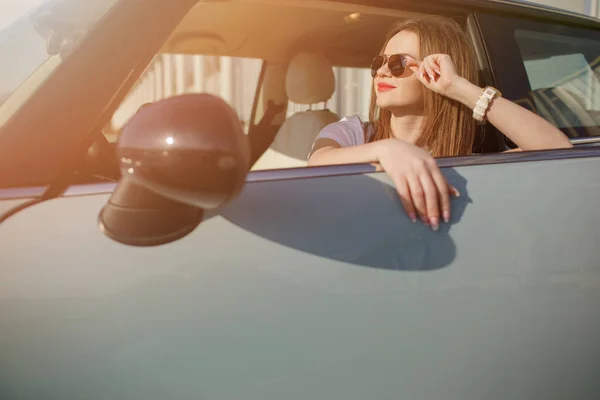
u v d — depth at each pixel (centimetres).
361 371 102
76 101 111
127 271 98
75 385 94
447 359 106
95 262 98
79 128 110
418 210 114
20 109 111
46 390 93
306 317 101
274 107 230
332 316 102
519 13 191
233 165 81
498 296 111
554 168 131
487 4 186
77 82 113
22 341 95
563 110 186
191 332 97
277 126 230
